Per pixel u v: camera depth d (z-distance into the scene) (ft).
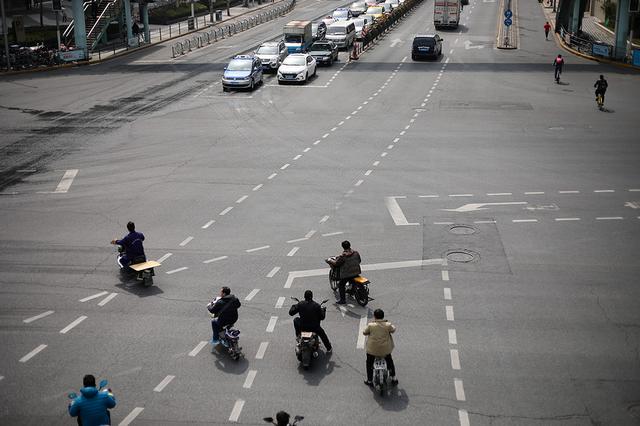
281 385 56.90
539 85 179.83
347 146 127.34
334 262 69.97
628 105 157.17
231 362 60.34
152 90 180.65
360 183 106.73
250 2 415.44
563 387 56.18
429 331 64.75
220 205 98.27
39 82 194.08
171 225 91.20
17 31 237.25
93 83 191.52
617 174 109.91
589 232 87.61
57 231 89.86
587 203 97.45
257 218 93.25
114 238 87.40
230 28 291.17
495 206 96.53
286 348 62.49
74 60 223.30
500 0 383.04
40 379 57.98
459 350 61.57
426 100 165.17
